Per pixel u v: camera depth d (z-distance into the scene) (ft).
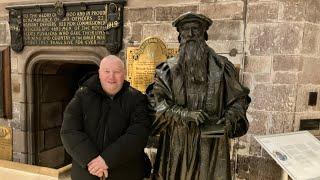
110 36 12.28
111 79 6.88
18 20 14.05
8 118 15.12
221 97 6.58
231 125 6.43
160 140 7.23
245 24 10.29
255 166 10.34
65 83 17.24
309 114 10.34
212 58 6.59
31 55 14.25
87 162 6.61
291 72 9.87
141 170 7.46
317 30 10.13
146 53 10.88
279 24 9.85
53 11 13.35
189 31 6.26
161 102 6.66
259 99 10.26
